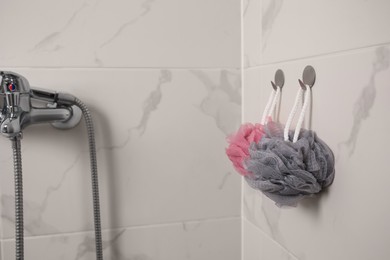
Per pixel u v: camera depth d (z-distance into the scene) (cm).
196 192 90
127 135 86
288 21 69
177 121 88
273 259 78
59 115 78
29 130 81
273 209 77
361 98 51
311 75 62
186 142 89
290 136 63
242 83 91
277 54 73
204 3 87
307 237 65
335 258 58
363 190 52
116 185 86
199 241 91
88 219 85
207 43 88
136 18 84
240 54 90
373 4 49
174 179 89
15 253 82
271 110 72
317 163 57
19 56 79
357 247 53
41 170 82
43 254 83
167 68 87
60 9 80
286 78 70
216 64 89
